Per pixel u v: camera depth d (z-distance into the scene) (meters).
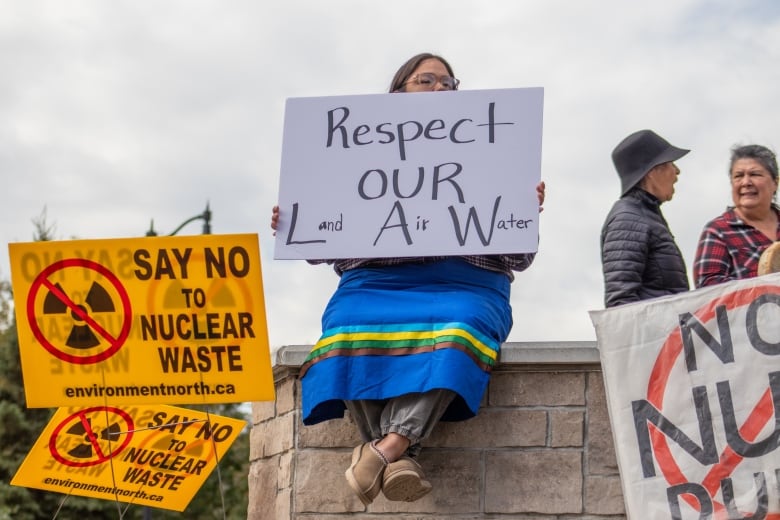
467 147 7.56
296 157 7.65
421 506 7.48
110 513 31.45
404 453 7.15
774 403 6.74
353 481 6.86
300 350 7.89
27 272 7.46
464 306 7.15
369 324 7.16
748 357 6.82
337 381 7.06
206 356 7.33
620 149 7.82
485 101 7.63
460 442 7.49
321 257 7.45
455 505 7.43
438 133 7.60
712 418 6.79
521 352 7.43
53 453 8.82
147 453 8.82
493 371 7.54
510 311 7.62
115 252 7.41
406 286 7.38
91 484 8.77
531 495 7.38
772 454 6.68
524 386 7.51
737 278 7.66
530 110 7.59
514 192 7.45
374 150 7.62
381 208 7.50
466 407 7.20
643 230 7.57
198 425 8.86
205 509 33.97
